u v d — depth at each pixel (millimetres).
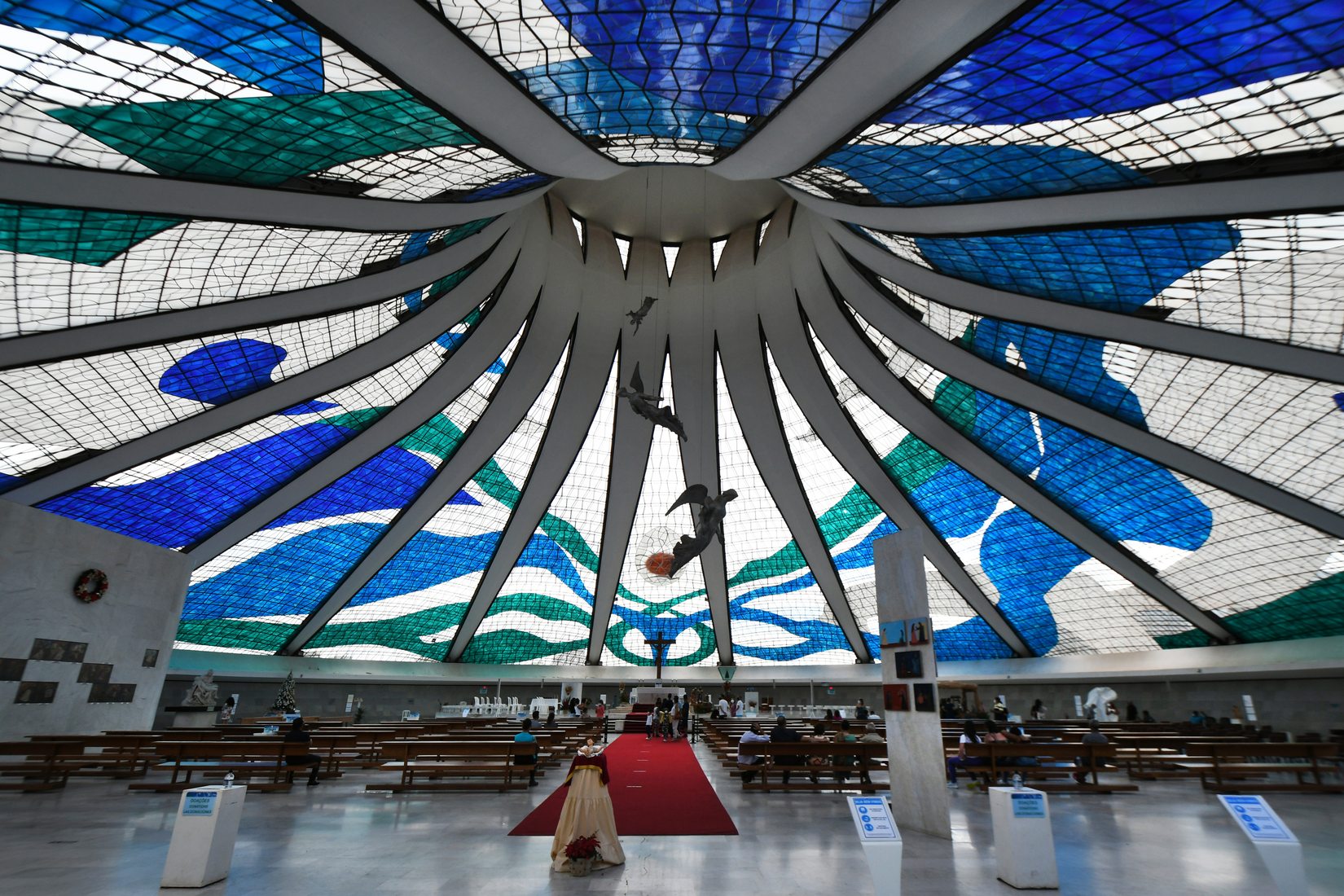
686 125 12375
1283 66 8602
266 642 27219
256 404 18094
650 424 27609
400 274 17031
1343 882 6098
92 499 17906
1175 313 14266
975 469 23062
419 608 29172
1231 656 22422
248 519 21453
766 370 26188
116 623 16281
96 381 14945
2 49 8555
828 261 21312
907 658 8797
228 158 11289
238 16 8531
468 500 26281
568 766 14805
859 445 25250
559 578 30484
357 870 5984
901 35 8672
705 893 5449
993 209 13117
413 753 11039
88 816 8344
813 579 30172
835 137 11242
